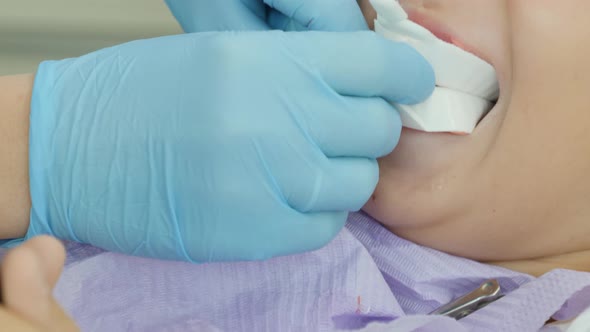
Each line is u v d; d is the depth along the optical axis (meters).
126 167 0.62
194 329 0.67
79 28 1.41
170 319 0.68
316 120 0.63
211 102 0.61
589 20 0.60
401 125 0.70
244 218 0.62
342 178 0.65
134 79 0.63
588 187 0.65
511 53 0.63
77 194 0.63
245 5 0.86
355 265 0.70
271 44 0.64
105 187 0.62
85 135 0.63
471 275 0.72
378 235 0.76
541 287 0.65
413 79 0.67
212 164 0.60
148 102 0.62
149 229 0.63
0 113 0.65
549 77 0.61
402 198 0.71
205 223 0.62
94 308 0.66
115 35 1.41
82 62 0.67
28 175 0.64
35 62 1.32
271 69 0.63
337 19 0.74
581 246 0.70
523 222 0.68
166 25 1.46
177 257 0.65
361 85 0.65
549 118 0.62
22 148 0.64
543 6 0.60
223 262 0.69
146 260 0.68
